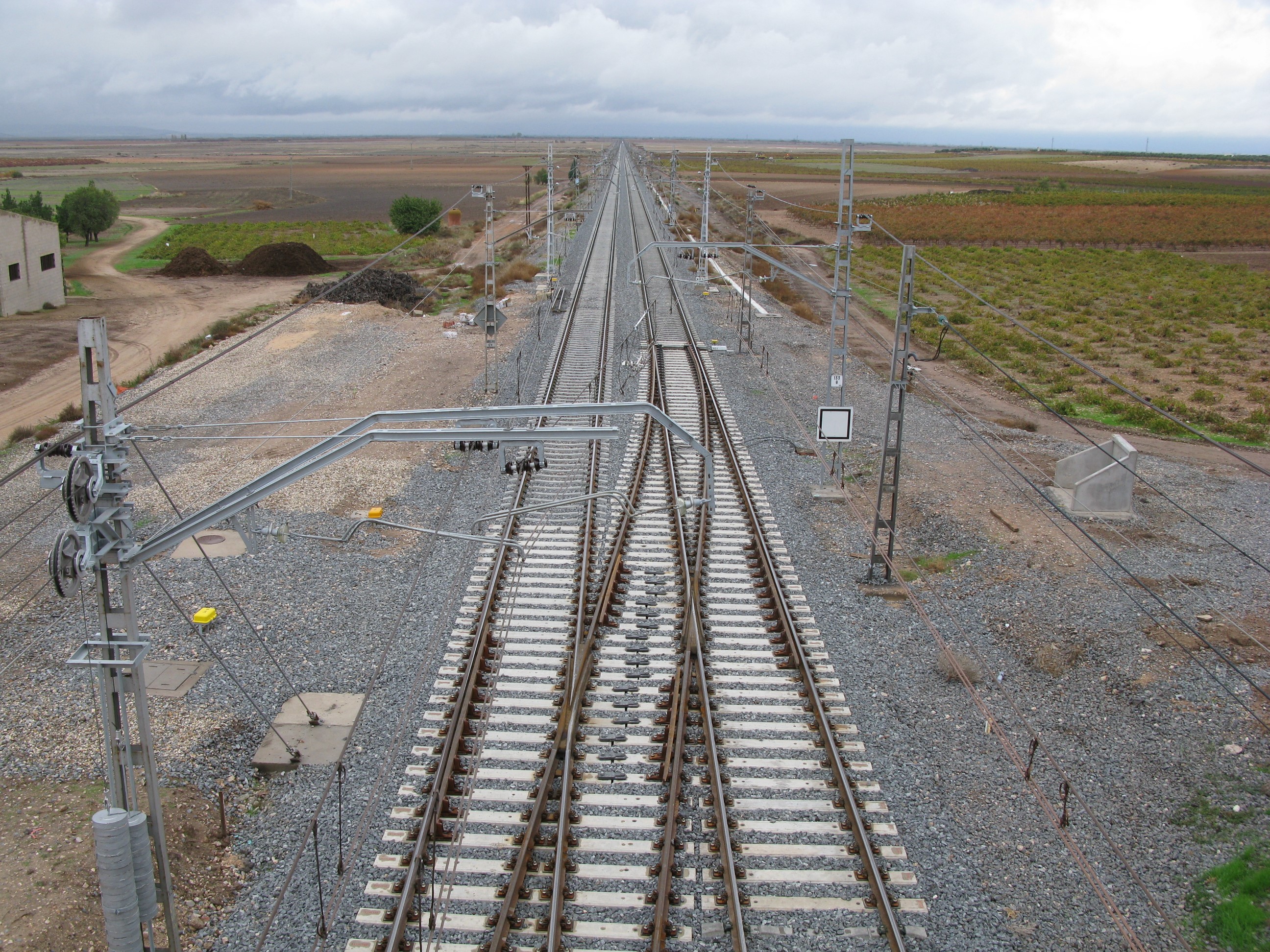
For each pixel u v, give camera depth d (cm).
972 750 1382
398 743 1350
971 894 1095
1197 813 1270
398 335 4266
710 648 1638
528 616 1725
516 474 2430
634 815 1217
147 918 898
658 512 2241
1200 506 2466
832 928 1034
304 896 1081
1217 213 10725
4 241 4938
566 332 4022
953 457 2805
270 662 1590
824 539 2148
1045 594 1905
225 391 3434
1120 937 1052
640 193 11088
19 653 1652
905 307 1841
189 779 1294
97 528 867
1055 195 12512
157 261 7194
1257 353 4500
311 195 13962
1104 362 4316
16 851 1162
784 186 14338
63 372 3941
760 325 4578
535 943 1007
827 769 1321
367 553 2031
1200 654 1680
